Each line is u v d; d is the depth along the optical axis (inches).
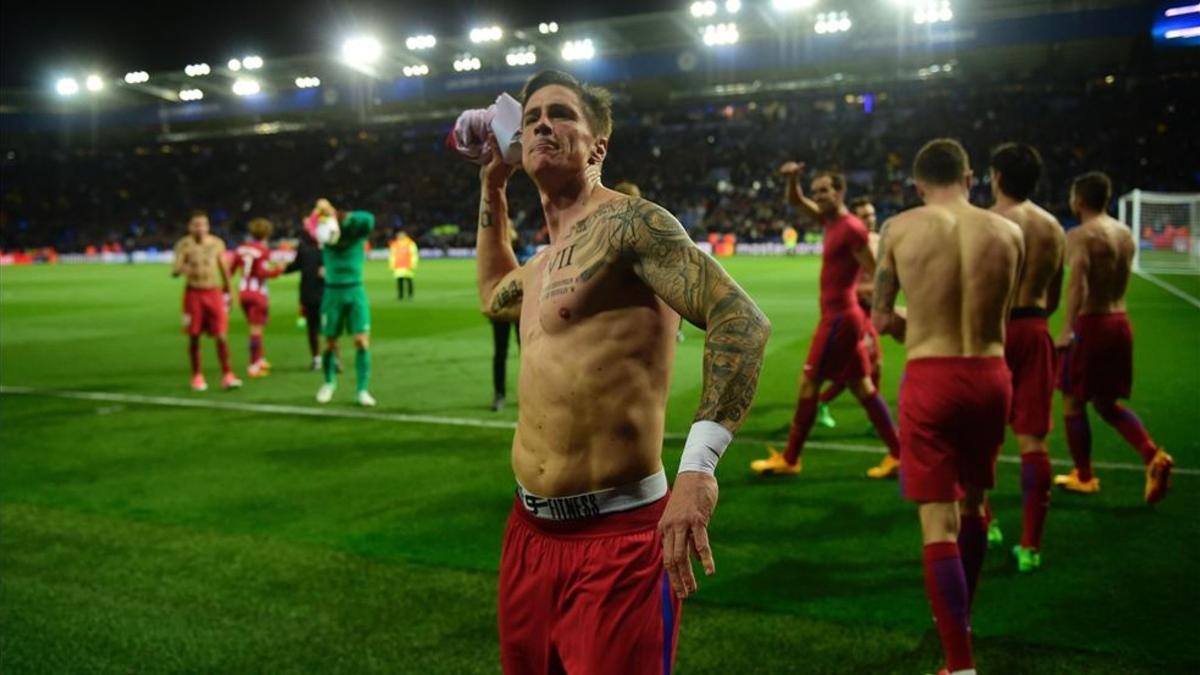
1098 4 1450.5
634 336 79.7
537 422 82.7
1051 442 267.7
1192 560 172.7
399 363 448.8
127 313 721.6
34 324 644.1
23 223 2132.1
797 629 145.8
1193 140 1584.6
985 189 1551.4
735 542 186.7
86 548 187.3
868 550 181.0
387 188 2078.0
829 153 1836.9
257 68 1966.0
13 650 141.3
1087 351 208.1
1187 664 132.9
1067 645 139.7
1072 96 1765.5
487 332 570.6
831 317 225.3
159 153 2439.7
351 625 149.3
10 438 289.9
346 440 283.6
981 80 1813.5
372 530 197.0
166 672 134.0
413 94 1988.2
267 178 2213.3
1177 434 269.7
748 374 71.7
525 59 1863.9
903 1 1507.1
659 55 1791.3
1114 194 1536.7
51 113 2268.7
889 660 135.2
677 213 1769.2
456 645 141.6
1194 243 956.6
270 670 134.3
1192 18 1400.1
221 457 263.3
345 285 339.6
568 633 80.5
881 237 146.6
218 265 378.0
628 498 79.8
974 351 134.7
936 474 132.5
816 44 1668.3
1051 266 170.9
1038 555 171.6
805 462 249.3
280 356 478.6
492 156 99.3
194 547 187.3
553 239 86.6
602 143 85.9
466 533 194.5
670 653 80.4
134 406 342.3
